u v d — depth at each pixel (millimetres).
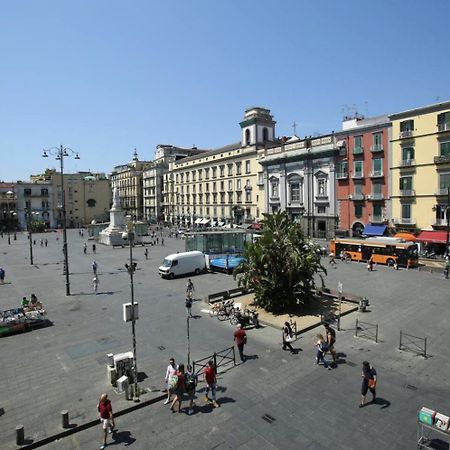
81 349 17703
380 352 16641
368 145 49625
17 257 49875
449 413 11852
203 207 88062
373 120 50438
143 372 15180
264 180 67438
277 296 21875
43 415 12258
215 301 25188
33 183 109062
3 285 32156
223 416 12023
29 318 20531
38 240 73688
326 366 15320
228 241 39125
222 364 15766
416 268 36562
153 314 22969
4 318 20125
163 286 30547
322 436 10867
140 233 74000
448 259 36438
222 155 80062
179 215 99062
